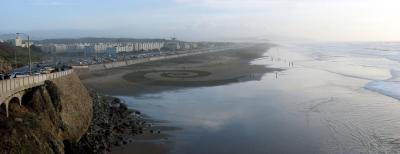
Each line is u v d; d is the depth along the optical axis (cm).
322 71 12244
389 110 6081
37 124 3475
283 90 8200
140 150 4194
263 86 8819
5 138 2900
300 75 11094
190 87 8694
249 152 4181
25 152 2966
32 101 3900
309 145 4381
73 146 3962
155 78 10250
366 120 5456
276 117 5700
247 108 6338
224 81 9675
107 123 5088
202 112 6069
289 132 4909
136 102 6931
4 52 10606
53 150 3409
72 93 5088
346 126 5150
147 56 19012
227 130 5025
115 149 4184
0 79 3644
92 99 6291
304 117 5681
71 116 4491
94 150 4028
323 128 5066
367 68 13062
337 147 4294
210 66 14125
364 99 7050
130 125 5131
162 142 4494
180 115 5878
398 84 8994
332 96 7400
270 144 4441
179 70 12488
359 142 4456
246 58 19400
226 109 6272
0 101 3191
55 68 6212
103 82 9500
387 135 4719
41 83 4259
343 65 14412
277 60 17788
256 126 5209
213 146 4384
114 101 6875
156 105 6644
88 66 12525
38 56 13838
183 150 4244
